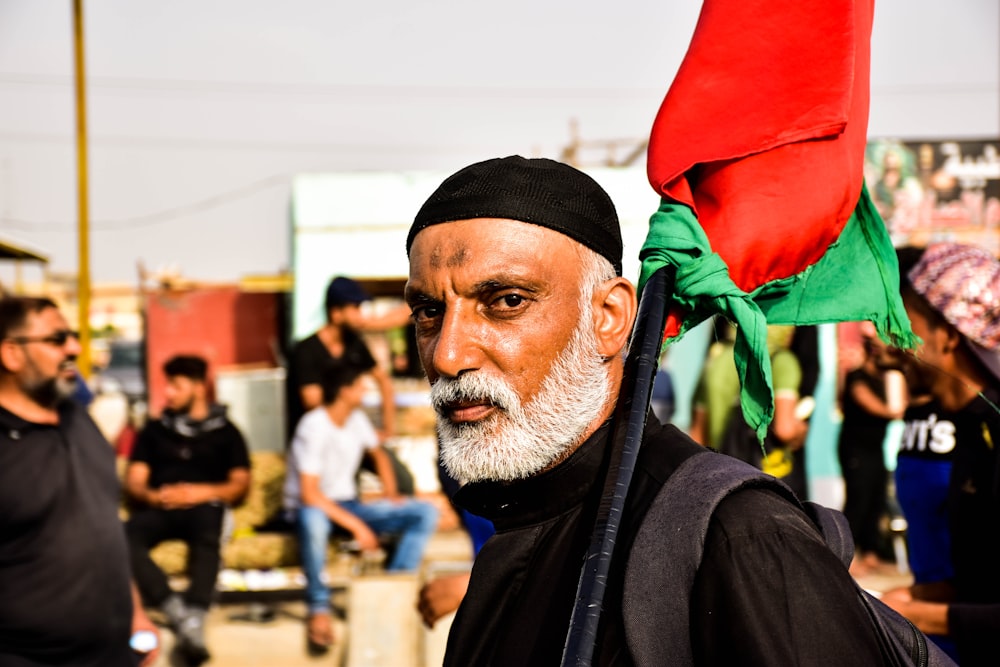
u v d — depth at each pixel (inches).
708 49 63.5
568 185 55.1
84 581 121.6
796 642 43.6
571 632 46.6
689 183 63.1
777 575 44.9
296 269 388.8
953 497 97.6
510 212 52.9
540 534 56.1
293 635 218.2
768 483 48.6
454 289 53.3
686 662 46.3
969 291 94.4
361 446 229.3
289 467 225.9
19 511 118.3
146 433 224.4
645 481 51.5
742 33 63.1
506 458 53.4
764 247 60.9
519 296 52.9
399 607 211.8
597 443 55.7
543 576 54.4
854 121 63.2
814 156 61.3
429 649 211.3
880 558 229.9
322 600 217.6
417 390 360.8
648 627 46.7
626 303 57.6
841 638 44.0
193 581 211.2
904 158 494.9
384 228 390.9
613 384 58.0
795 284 63.4
